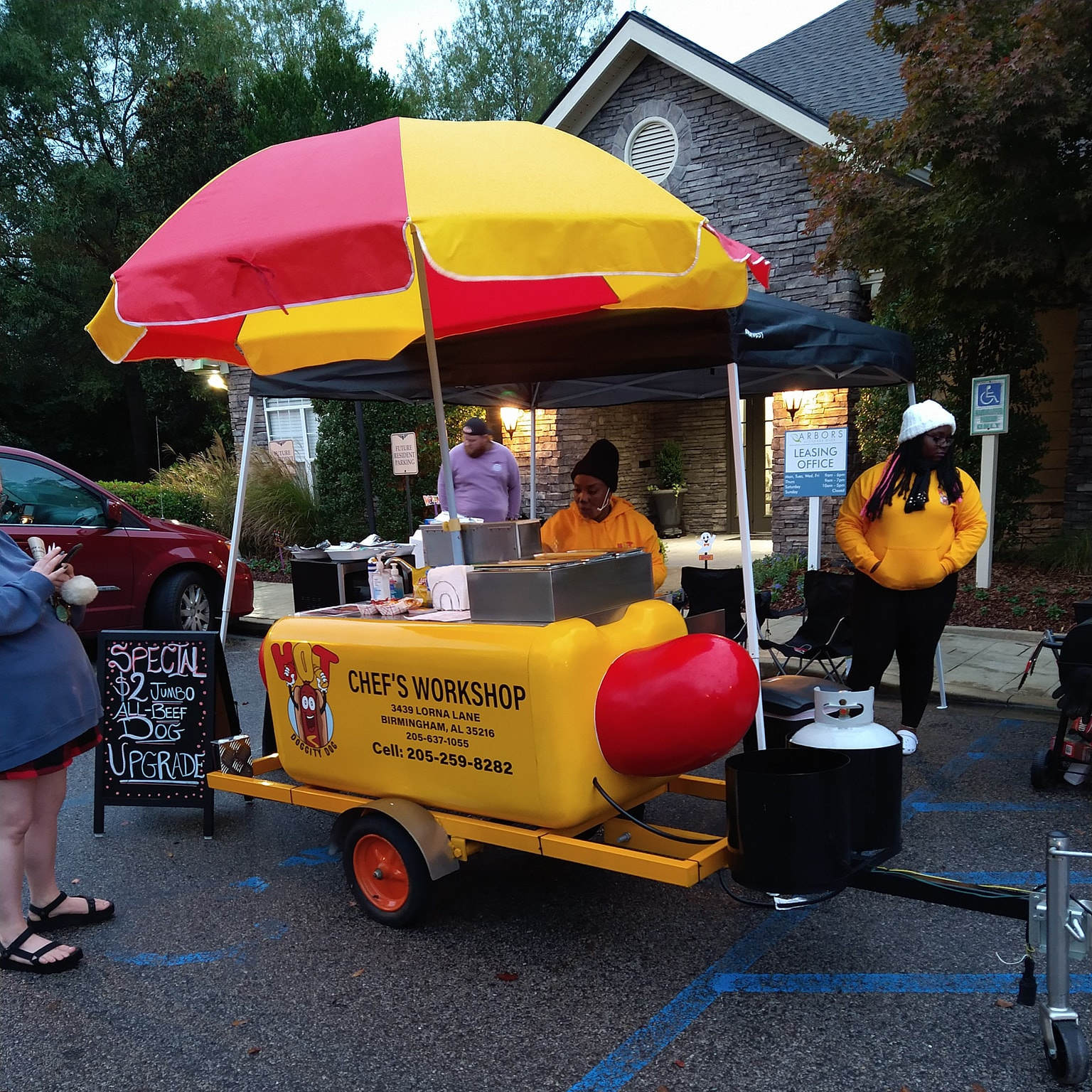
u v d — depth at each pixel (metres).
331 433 12.80
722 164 10.52
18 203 21.95
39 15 23.20
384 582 3.81
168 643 4.22
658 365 4.86
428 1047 2.64
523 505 12.66
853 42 12.54
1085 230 6.61
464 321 4.64
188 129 20.05
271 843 4.21
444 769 3.18
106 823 4.52
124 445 26.58
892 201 7.06
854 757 2.83
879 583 4.54
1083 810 4.17
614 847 2.86
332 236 2.64
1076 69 6.12
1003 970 2.93
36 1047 2.73
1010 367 8.77
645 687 2.92
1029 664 4.63
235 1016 2.84
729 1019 2.71
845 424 9.79
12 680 3.01
